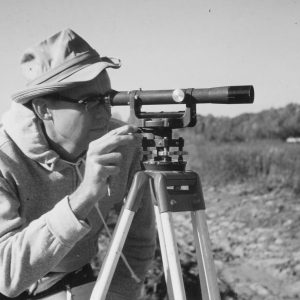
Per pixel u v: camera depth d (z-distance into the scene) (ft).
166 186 6.48
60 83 7.06
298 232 16.02
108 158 6.43
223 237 16.52
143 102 6.79
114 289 8.70
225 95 6.22
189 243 15.72
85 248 8.36
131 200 6.65
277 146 21.16
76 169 7.73
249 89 6.16
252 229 16.75
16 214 7.37
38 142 7.34
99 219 8.28
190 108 6.48
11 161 7.39
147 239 8.86
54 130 7.47
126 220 6.62
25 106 7.50
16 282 6.80
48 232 6.64
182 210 6.76
